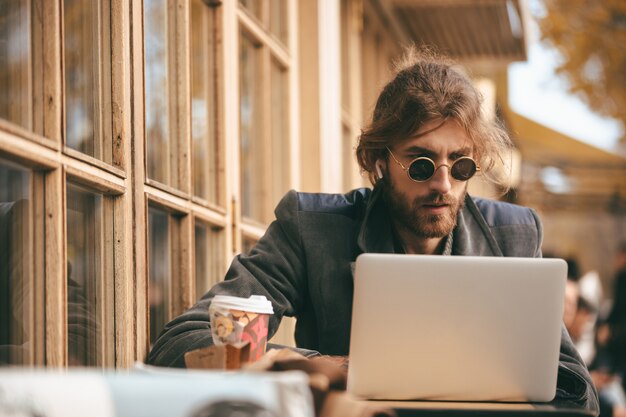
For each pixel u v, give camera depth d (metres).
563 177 17.00
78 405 1.40
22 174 2.03
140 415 1.42
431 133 2.72
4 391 1.38
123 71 2.55
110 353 2.49
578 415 2.02
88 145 2.39
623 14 13.95
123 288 2.52
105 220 2.48
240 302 2.26
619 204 17.62
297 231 2.85
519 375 2.18
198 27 3.30
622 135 14.84
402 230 2.89
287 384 1.48
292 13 4.61
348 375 2.18
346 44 5.82
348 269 2.81
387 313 2.15
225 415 1.44
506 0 6.65
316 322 2.87
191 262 3.07
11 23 1.98
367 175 2.98
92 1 2.43
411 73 2.86
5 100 1.94
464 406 2.12
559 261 2.18
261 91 4.11
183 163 3.07
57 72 2.16
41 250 2.11
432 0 6.69
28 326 2.05
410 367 2.17
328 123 5.04
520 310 2.17
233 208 3.58
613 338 8.28
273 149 4.38
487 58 8.21
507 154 3.15
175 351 2.39
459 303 2.16
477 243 2.89
